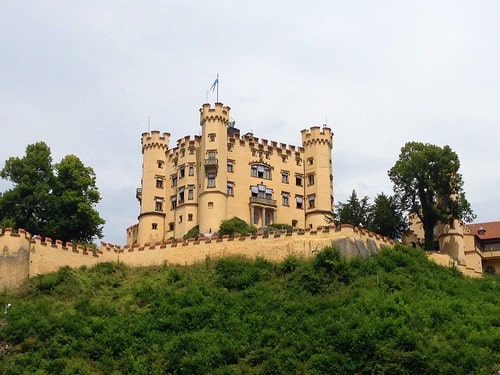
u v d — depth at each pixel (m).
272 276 80.38
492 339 65.38
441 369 60.62
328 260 78.50
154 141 119.06
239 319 71.38
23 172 99.06
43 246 82.56
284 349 65.44
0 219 96.94
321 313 71.12
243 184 114.12
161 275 84.06
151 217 115.56
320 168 118.81
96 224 99.69
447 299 75.00
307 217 117.31
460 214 100.44
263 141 117.88
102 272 84.69
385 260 82.19
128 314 73.69
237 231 102.00
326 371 62.00
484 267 112.62
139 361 65.31
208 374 63.03
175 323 70.94
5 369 62.94
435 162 100.81
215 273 81.94
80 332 69.06
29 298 76.25
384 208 98.56
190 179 114.19
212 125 114.25
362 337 64.25
